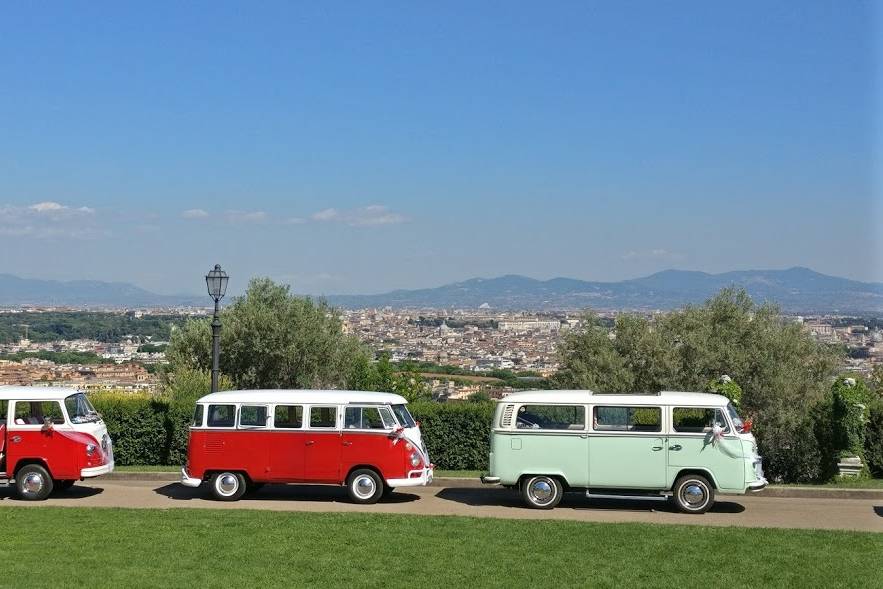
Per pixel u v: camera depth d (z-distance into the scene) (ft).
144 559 44.06
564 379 111.34
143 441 84.53
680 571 42.24
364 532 50.29
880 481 73.77
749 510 59.26
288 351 126.72
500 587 39.65
